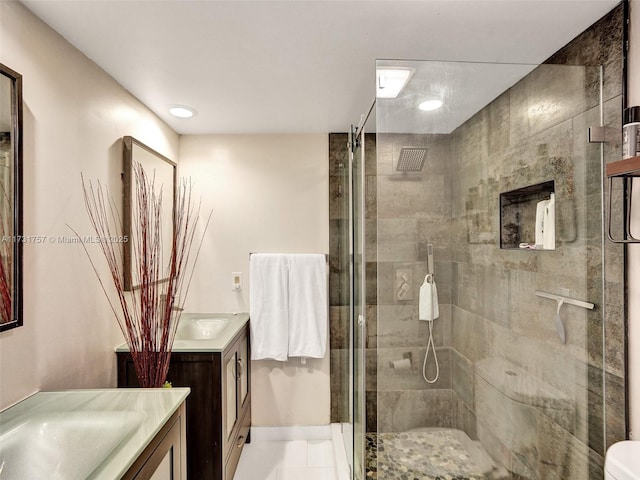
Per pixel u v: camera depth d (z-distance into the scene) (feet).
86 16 4.16
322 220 8.70
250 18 4.22
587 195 4.42
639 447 3.65
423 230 4.84
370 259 5.14
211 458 6.02
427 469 4.92
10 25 3.82
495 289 4.85
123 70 5.50
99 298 5.40
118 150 5.94
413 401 4.93
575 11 4.08
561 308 4.62
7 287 3.75
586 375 4.44
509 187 4.72
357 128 6.11
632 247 4.00
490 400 4.85
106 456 3.00
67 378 4.70
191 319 8.20
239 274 8.66
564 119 4.48
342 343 8.68
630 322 4.02
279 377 8.62
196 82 5.93
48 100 4.36
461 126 4.66
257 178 8.71
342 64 5.34
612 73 4.12
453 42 4.75
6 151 3.74
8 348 3.80
